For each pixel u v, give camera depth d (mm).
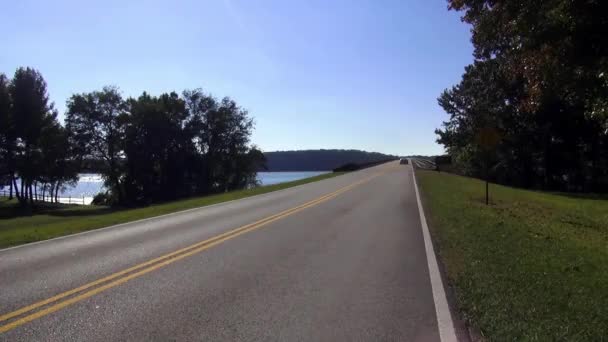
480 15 14844
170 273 7637
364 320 5395
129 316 5531
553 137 46875
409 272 7711
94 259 8844
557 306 5688
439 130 59906
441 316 5520
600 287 6695
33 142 62844
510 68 17094
